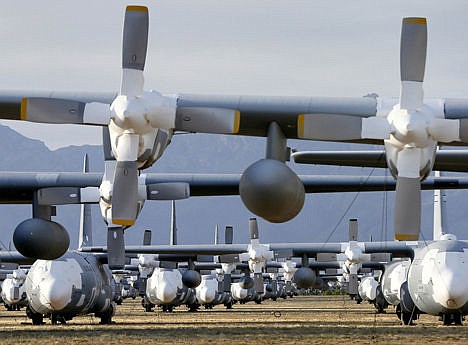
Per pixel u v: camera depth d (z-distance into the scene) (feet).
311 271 335.26
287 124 164.04
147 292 387.75
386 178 206.49
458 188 217.97
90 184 200.13
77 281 242.58
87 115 158.20
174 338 171.42
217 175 205.36
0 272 389.19
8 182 197.98
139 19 157.69
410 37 157.07
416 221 158.61
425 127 155.63
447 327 215.51
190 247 368.48
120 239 196.75
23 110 157.89
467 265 227.20
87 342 164.86
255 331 192.24
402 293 252.62
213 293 428.15
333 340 165.07
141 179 204.03
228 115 158.71
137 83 158.20
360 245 361.51
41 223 188.44
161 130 160.97
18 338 176.35
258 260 373.20
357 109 160.45
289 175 153.58
